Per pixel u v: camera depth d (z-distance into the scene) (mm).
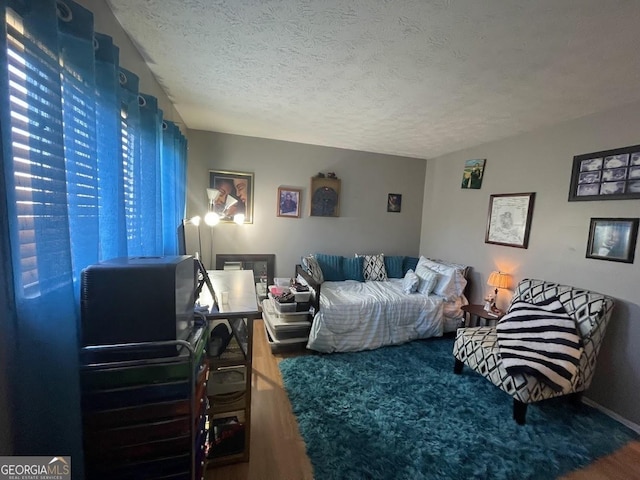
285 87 2086
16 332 715
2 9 630
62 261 790
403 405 2033
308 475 1449
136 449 944
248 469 1470
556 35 1341
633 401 1967
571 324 2078
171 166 2193
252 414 1886
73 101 909
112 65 1106
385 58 1626
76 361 839
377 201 4195
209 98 2344
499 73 1738
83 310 898
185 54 1674
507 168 3027
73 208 932
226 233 3594
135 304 926
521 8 1169
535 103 2145
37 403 764
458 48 1492
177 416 968
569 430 1869
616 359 2070
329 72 1828
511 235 2941
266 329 3131
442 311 3209
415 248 4453
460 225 3668
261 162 3635
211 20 1358
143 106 1591
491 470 1534
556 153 2537
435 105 2285
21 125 714
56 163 769
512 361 1971
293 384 2234
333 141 3615
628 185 2025
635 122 2018
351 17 1288
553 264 2545
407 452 1619
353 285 3531
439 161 4074
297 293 2926
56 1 814
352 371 2463
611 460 1652
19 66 701
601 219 2182
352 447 1638
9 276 688
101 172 1122
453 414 1960
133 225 1469
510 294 2938
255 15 1308
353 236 4137
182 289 1048
